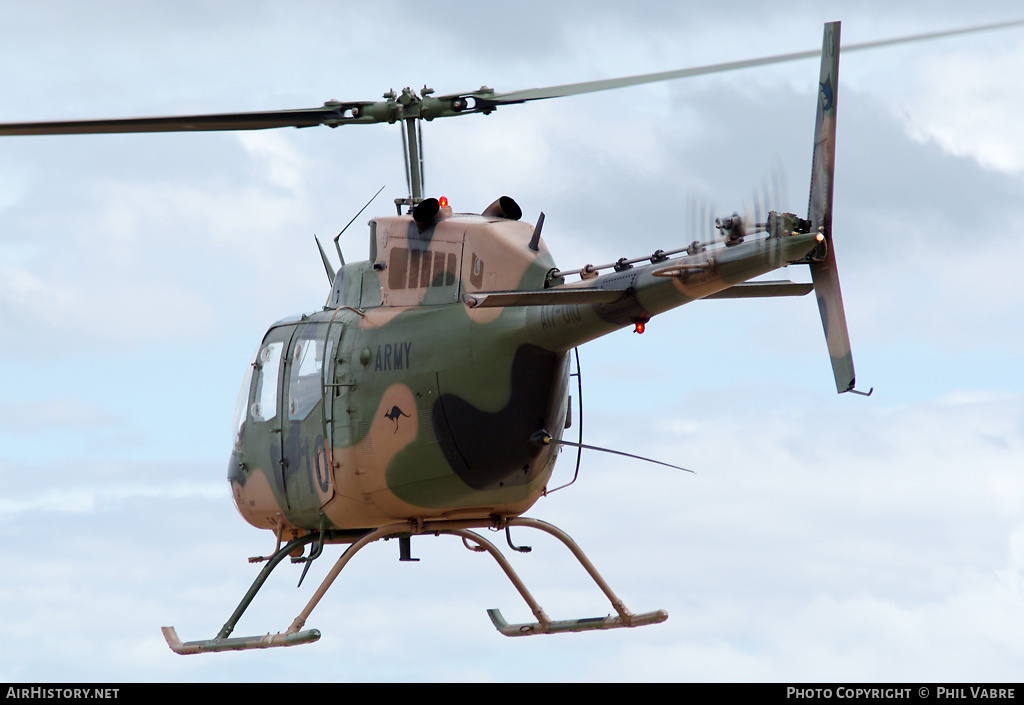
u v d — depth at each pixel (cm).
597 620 5869
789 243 4141
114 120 5197
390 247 5356
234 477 5919
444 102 5416
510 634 6119
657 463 4941
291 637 5241
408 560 5575
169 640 5681
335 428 5309
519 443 5016
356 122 5519
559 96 5053
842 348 4166
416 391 5106
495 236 5072
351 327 5366
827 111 4191
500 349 4953
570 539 5706
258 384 5822
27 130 5203
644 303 4581
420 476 5141
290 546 5644
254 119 5356
